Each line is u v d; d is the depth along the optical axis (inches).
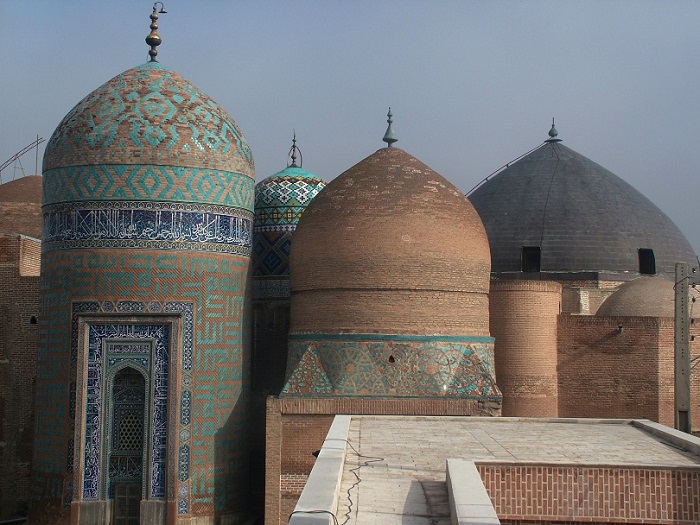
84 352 666.8
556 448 379.6
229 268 693.9
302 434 660.1
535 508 328.5
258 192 877.2
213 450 672.4
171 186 673.0
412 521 260.4
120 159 671.1
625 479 327.9
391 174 705.0
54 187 689.6
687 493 324.8
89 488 660.7
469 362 670.5
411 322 672.4
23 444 807.7
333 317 682.8
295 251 713.6
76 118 691.4
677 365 570.3
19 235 821.9
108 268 667.4
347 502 279.7
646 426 440.1
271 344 842.8
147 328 669.3
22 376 810.2
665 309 826.2
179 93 707.4
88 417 664.4
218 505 671.1
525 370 749.3
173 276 669.9
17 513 802.2
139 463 667.4
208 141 690.8
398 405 656.4
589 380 759.7
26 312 813.9
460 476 278.8
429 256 678.5
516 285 754.8
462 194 729.6
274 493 652.1
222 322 684.7
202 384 671.8
